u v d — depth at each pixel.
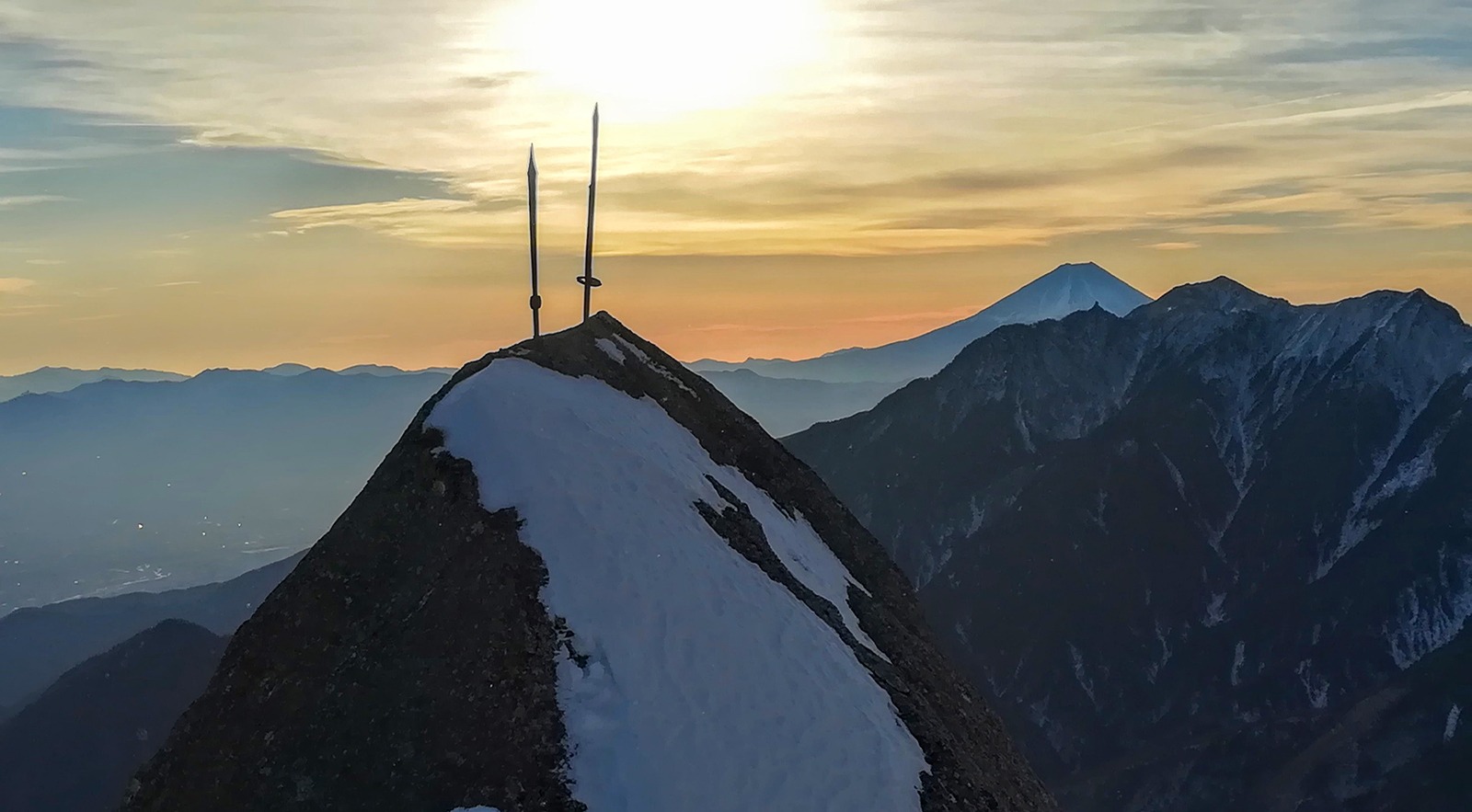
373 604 27.36
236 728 26.16
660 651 25.47
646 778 22.84
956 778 27.83
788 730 25.03
